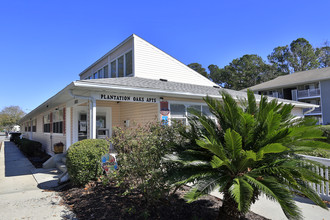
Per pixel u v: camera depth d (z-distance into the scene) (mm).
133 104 10367
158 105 8453
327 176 4379
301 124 3787
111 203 4102
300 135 3320
